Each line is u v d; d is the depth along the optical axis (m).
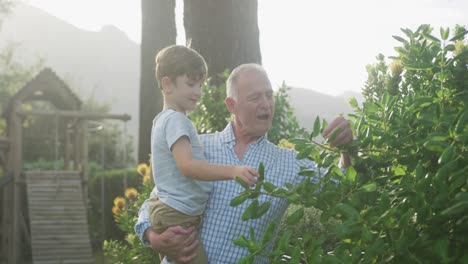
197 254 2.79
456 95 2.21
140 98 11.66
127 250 5.77
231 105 3.00
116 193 21.52
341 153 2.24
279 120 6.43
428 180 1.89
